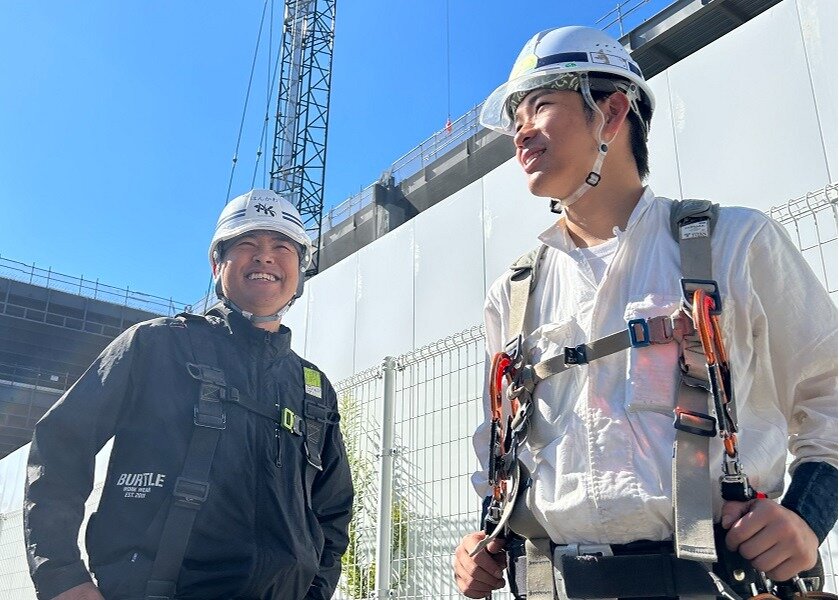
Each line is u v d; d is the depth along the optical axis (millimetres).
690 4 13516
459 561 1928
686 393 1504
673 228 1706
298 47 26812
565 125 1816
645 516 1472
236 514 2367
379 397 5820
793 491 1490
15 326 40812
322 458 2924
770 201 6117
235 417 2504
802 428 1681
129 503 2301
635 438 1535
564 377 1711
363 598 5230
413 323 9539
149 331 2580
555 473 1638
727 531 1393
